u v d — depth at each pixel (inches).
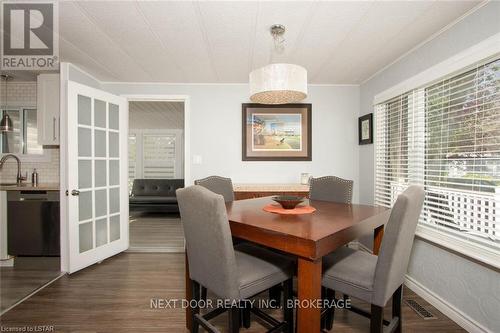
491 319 61.2
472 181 68.2
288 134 131.6
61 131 98.6
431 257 80.1
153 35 82.0
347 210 72.3
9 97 124.7
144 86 129.9
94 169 108.8
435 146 81.6
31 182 120.9
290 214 65.5
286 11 68.5
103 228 114.3
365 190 126.2
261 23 74.6
